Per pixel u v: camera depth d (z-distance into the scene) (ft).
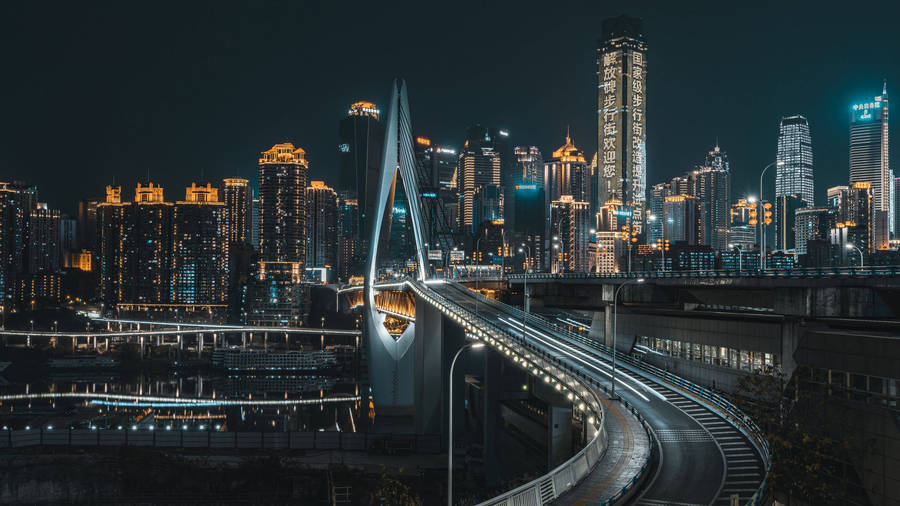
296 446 506.89
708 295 313.32
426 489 411.34
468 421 559.38
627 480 163.94
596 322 396.98
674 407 233.76
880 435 156.76
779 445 154.40
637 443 194.29
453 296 497.87
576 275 414.82
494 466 436.76
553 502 149.18
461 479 435.94
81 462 452.35
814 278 234.79
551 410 334.03
